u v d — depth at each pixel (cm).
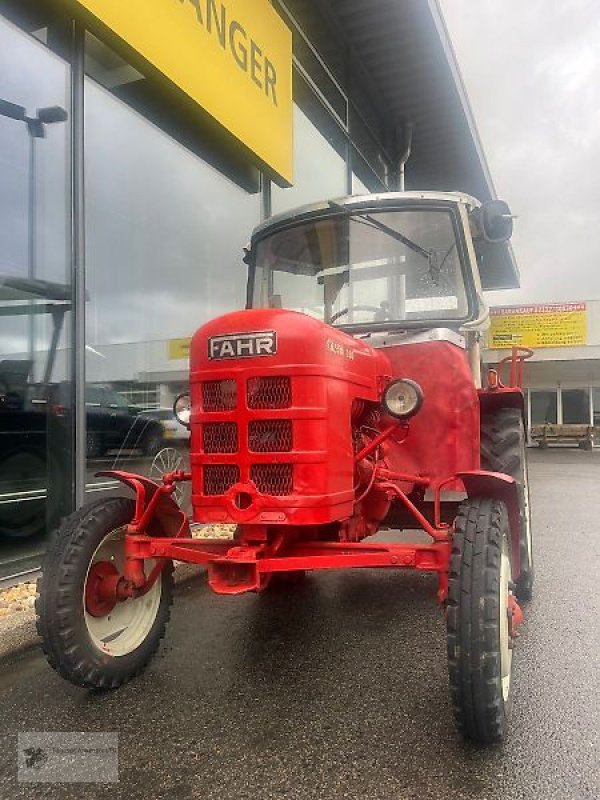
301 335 290
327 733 278
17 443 476
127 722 289
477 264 430
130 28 517
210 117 629
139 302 607
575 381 2481
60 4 477
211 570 295
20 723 289
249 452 292
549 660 351
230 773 249
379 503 364
